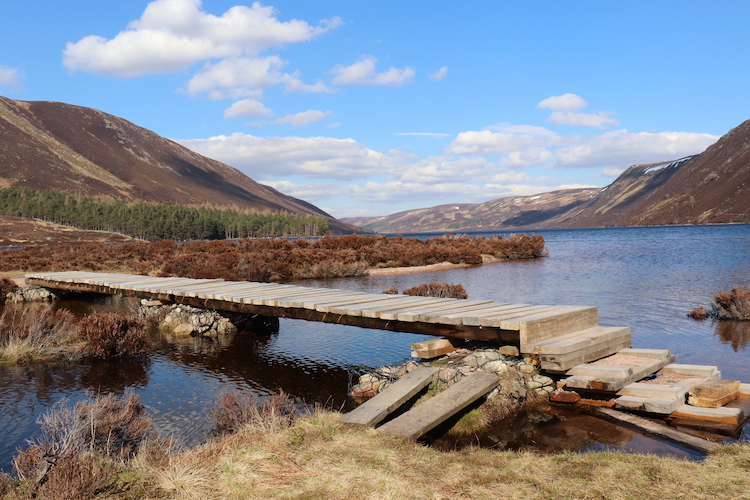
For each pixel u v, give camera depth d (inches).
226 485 150.5
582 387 254.5
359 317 369.1
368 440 189.9
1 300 765.3
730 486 144.2
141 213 6889.8
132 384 329.1
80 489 145.6
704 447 191.0
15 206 6692.9
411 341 446.9
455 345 336.5
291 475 157.2
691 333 442.3
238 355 408.8
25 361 392.8
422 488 147.9
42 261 1236.5
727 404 241.9
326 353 410.6
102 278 721.0
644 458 171.3
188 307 544.4
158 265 1145.4
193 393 308.2
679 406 234.4
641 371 268.7
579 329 334.6
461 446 213.2
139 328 431.8
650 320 507.5
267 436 194.7
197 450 187.2
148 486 153.1
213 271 943.0
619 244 2475.4
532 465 167.9
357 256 1332.4
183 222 7229.3
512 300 673.6
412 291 689.6
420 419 213.8
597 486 147.3
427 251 1419.8
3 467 205.3
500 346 311.0
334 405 283.4
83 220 6535.4
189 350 431.2
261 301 434.9
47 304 729.0
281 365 374.6
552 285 852.0
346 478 154.4
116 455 191.0
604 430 223.5
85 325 432.5
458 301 407.8
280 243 1768.0
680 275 937.5
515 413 252.2
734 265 1107.9
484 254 1702.8
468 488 147.8
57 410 275.6
